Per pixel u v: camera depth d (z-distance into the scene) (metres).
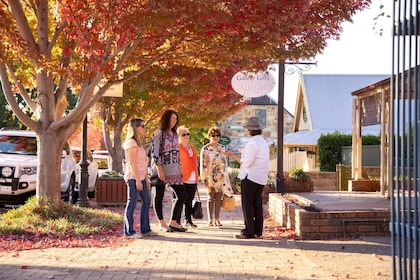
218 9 12.36
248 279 8.27
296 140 40.47
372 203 14.19
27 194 18.20
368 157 30.78
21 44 13.33
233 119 64.62
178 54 14.84
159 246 11.40
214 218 15.06
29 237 12.59
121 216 15.75
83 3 12.30
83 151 20.91
